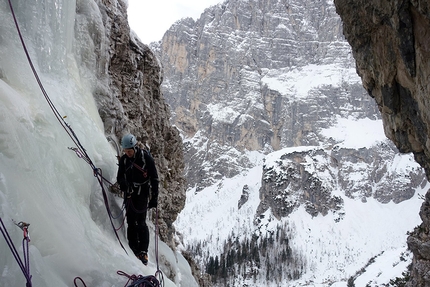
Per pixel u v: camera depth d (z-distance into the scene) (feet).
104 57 28.55
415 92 43.29
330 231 517.55
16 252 12.39
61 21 22.47
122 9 37.52
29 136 16.63
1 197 13.41
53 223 15.85
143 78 40.60
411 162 631.56
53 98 20.59
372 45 45.96
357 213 563.07
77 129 21.35
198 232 553.64
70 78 23.39
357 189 606.96
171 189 46.34
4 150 14.87
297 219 528.22
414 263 73.61
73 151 19.93
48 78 21.26
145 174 22.30
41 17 21.02
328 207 550.77
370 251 472.44
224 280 372.79
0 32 18.78
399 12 37.58
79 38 25.81
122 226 22.95
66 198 17.92
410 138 50.49
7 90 16.56
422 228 71.92
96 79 27.20
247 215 576.20
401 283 124.36
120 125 29.81
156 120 43.70
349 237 508.53
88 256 16.72
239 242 472.85
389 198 593.83
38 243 14.64
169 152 48.11
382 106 50.88
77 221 17.63
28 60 19.65
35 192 15.61
